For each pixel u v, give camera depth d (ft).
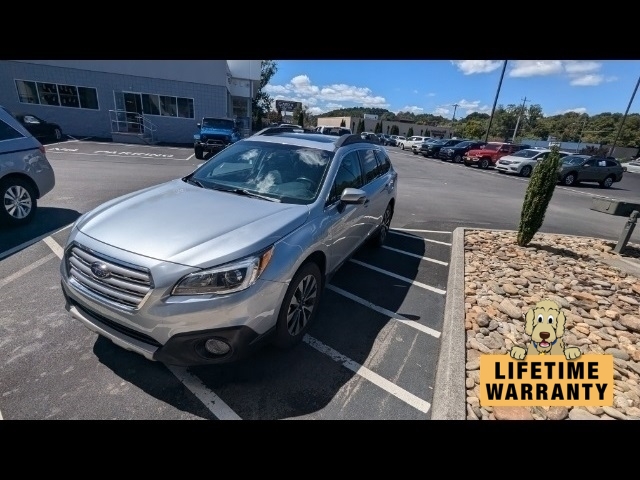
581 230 27.43
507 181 57.72
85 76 64.90
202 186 11.22
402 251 18.26
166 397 7.83
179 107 72.13
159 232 7.95
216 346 7.54
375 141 17.28
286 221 8.90
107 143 62.39
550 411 7.98
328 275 11.00
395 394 8.43
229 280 7.31
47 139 59.62
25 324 9.81
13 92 62.03
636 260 19.03
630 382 9.13
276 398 8.04
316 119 327.06
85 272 7.78
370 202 13.92
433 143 102.58
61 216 19.56
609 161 62.44
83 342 9.23
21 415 7.15
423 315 12.06
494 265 16.22
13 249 14.80
